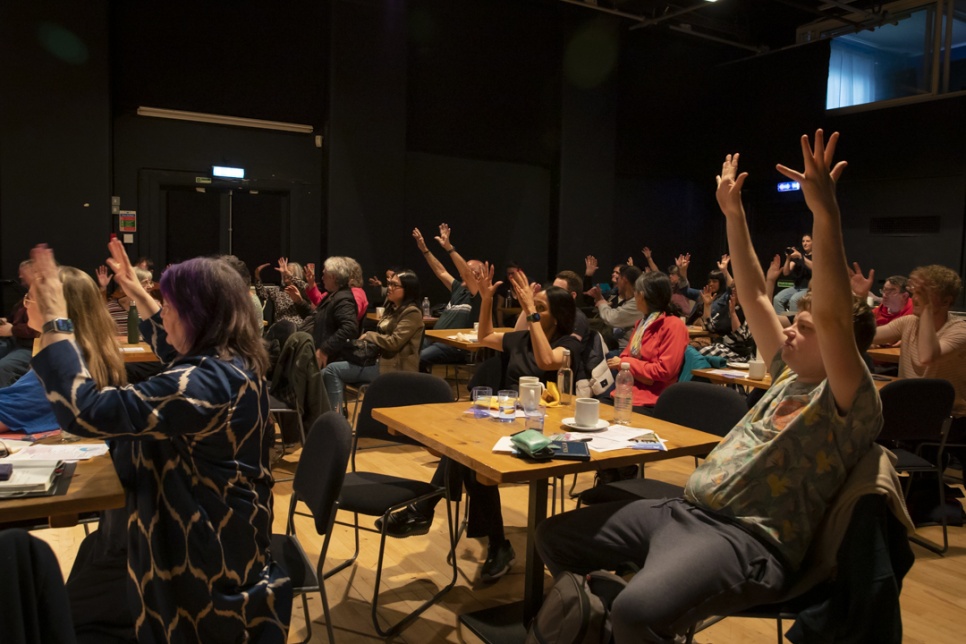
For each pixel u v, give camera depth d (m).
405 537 3.37
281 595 1.73
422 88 9.41
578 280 6.28
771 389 2.06
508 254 10.23
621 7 10.02
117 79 7.75
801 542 1.85
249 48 8.38
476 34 9.70
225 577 1.63
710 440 2.57
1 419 2.35
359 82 8.74
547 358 3.48
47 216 7.27
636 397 3.89
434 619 2.75
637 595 1.71
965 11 9.17
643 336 4.06
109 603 1.69
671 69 11.18
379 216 8.97
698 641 2.65
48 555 1.23
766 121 10.85
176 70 8.03
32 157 7.18
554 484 3.17
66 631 1.25
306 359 4.32
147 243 8.00
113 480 1.77
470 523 3.06
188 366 1.61
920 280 3.87
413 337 5.38
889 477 1.75
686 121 11.44
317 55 8.74
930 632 2.74
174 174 8.09
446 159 9.69
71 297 1.95
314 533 3.57
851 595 1.72
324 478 2.27
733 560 1.81
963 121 9.00
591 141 10.34
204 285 1.68
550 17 10.16
